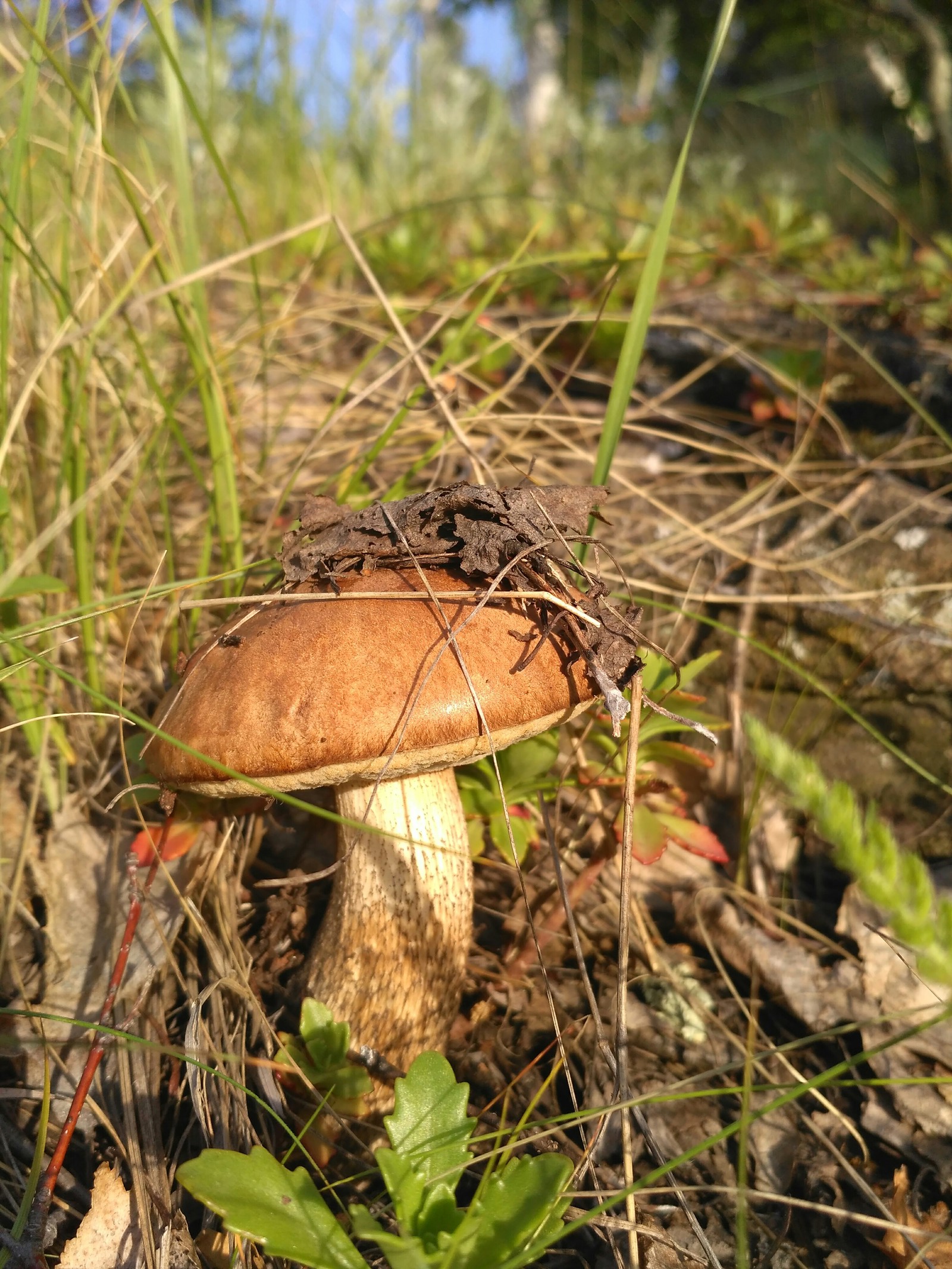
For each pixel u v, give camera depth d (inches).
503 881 10.3
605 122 32.4
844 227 29.7
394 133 26.7
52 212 11.3
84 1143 7.7
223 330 17.9
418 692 6.6
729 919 9.9
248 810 9.2
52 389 10.9
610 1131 8.0
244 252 9.2
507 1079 8.4
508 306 19.6
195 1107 7.4
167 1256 6.7
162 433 12.5
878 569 12.1
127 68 16.8
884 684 11.2
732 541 13.1
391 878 7.9
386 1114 8.0
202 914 9.1
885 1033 8.6
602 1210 5.4
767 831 10.7
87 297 10.4
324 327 18.7
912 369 15.3
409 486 13.4
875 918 9.6
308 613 7.2
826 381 15.4
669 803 9.4
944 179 28.9
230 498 10.6
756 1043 8.8
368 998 8.0
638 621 7.9
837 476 13.8
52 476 11.2
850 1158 7.8
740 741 11.4
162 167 18.8
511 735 6.9
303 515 8.0
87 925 9.0
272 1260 6.7
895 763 10.9
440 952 8.1
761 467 14.3
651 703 7.3
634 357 8.9
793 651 11.8
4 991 8.5
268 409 16.1
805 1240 7.3
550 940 9.6
